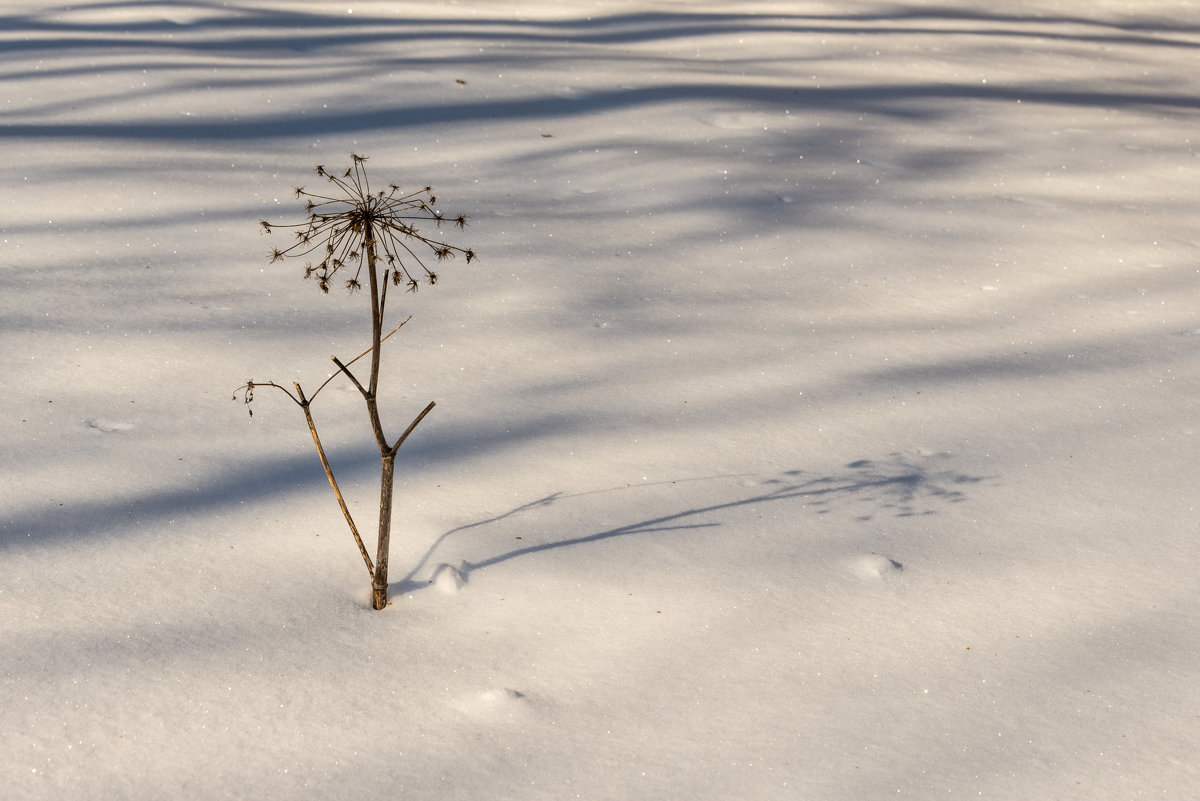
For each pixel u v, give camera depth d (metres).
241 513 2.15
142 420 2.44
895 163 4.85
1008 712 1.70
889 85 6.27
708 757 1.60
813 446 2.52
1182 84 7.03
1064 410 2.74
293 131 4.68
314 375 2.72
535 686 1.73
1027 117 5.73
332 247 1.80
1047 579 2.05
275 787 1.52
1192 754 1.62
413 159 4.46
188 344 2.81
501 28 6.96
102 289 3.08
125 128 4.50
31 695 1.64
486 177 4.33
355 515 2.17
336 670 1.75
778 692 1.73
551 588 1.97
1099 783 1.57
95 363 2.66
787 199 4.28
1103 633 1.90
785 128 5.18
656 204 4.14
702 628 1.88
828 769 1.58
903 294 3.49
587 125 5.04
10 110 4.61
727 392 2.77
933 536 2.18
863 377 2.88
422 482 2.30
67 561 1.95
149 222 3.59
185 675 1.71
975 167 4.87
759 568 2.04
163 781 1.51
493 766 1.57
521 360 2.89
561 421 2.59
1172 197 4.57
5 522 2.04
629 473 2.37
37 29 5.96
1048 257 3.85
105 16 6.32
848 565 2.07
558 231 3.82
